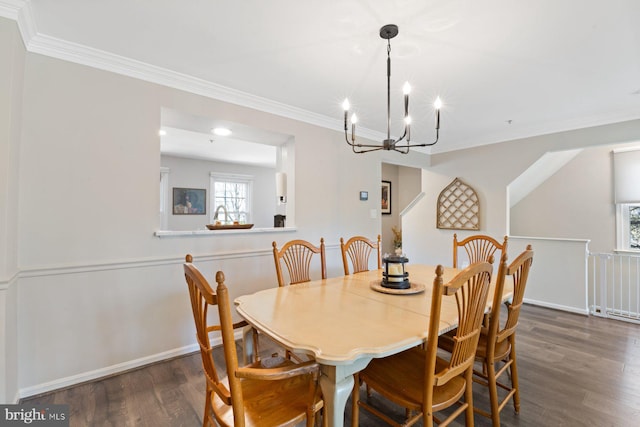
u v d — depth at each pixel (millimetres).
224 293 994
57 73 1962
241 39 1899
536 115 3318
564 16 1637
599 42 1884
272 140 3383
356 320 1414
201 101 2559
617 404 1848
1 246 1536
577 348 2623
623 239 4336
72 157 2014
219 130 3002
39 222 1903
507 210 4148
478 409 1741
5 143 1552
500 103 2949
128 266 2225
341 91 2682
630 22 1682
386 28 1761
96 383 2051
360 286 2053
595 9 1578
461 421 1731
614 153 4363
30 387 1879
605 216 4461
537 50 1984
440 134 4105
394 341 1195
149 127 2307
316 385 1170
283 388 1352
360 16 1656
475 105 2998
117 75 2174
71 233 2010
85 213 2059
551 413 1771
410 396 1286
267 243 3010
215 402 1273
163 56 2113
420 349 1688
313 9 1604
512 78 2398
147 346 2316
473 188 4469
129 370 2225
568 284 3629
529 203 5164
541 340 2789
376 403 1900
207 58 2139
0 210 1533
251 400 1264
